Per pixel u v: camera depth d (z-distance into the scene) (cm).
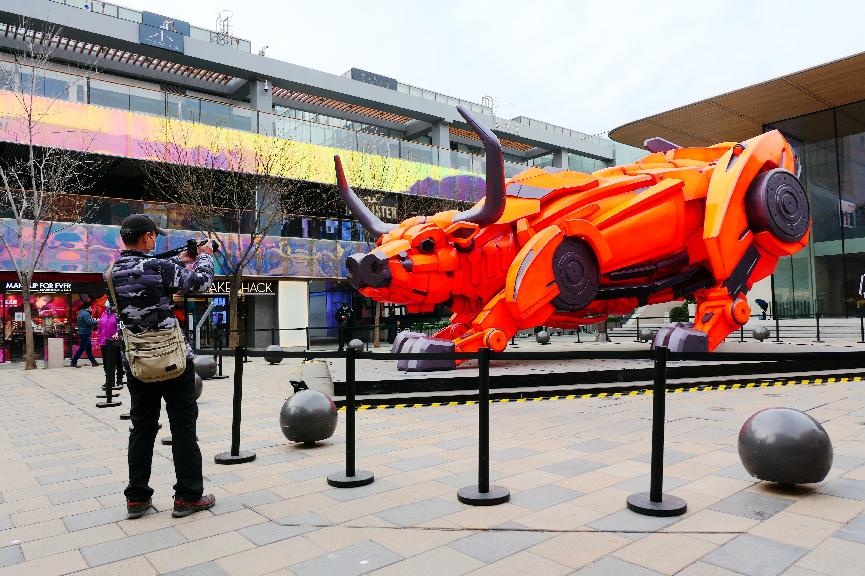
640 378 1039
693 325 1091
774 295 2719
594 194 1051
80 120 2034
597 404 848
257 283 2655
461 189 3033
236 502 429
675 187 1093
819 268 2630
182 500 401
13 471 549
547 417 750
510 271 967
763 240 1095
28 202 1977
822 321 2331
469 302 1063
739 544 328
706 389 976
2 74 1988
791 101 2464
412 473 498
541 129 4231
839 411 735
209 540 356
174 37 2770
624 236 1037
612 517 377
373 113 3762
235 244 2388
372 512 399
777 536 338
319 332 2898
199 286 411
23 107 1845
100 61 2862
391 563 315
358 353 483
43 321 2116
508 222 1024
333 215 2752
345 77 3344
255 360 1941
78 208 2098
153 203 2241
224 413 859
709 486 440
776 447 409
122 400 1026
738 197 1073
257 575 305
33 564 328
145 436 407
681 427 668
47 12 2461
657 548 325
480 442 425
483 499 408
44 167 1952
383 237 1065
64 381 1414
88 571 317
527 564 309
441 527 367
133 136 2120
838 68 2145
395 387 906
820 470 406
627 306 1163
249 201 2417
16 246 1977
